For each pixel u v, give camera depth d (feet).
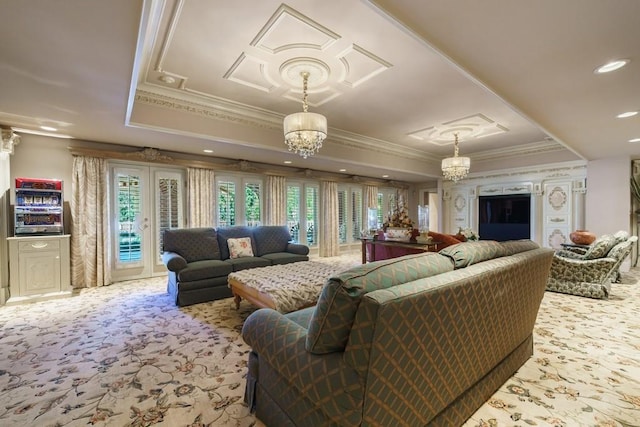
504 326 5.54
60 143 13.62
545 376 6.46
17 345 7.98
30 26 4.97
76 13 4.65
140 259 16.02
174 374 6.53
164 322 9.70
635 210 18.13
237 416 5.16
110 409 5.37
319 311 3.70
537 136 18.19
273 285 9.01
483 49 6.38
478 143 20.12
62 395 5.79
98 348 7.80
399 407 3.69
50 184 12.58
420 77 10.37
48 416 5.18
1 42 5.47
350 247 26.50
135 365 6.93
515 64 7.02
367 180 27.12
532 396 5.76
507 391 5.91
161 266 16.67
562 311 10.59
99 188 14.35
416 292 3.46
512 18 5.33
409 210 31.35
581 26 5.56
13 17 4.70
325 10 7.00
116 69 6.59
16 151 12.64
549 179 20.39
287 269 11.39
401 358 3.49
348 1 6.71
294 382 4.03
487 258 5.44
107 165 14.71
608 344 8.01
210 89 11.34
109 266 14.73
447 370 4.31
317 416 3.86
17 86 7.48
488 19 5.37
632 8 5.03
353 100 12.41
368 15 7.18
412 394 3.82
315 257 23.94
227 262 13.06
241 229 15.65
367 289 3.41
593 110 10.01
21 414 5.24
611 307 11.00
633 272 16.97
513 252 6.16
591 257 12.76
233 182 19.48
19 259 11.60
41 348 7.80
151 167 16.34
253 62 9.34
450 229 25.88
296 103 12.73
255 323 4.99
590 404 5.54
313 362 3.80
